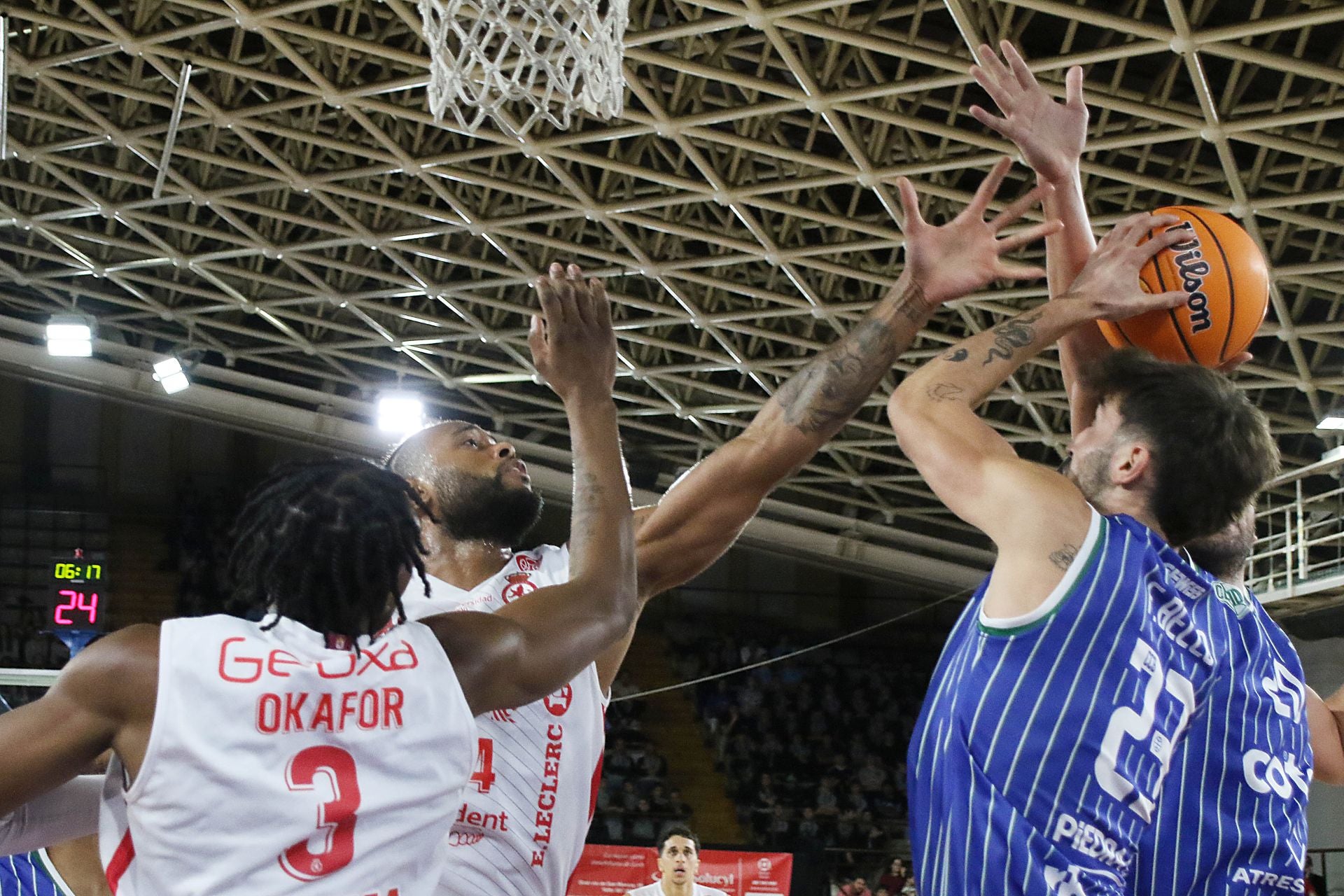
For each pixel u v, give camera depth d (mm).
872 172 14398
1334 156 12703
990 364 2234
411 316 20188
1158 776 1991
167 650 1794
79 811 2045
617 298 18844
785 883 10797
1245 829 2059
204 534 25969
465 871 2461
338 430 22969
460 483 2803
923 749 2062
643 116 14336
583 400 2371
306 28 13828
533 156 15508
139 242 19797
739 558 28359
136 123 16812
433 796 1864
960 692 2006
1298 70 11766
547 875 2574
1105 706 1926
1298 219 13977
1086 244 2600
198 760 1756
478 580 2822
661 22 14047
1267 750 2113
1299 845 2131
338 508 1887
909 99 14273
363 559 1876
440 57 6598
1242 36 11453
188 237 19766
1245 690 2109
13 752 1733
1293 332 15875
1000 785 1934
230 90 16094
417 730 1861
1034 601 1948
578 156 15375
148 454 26703
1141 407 2105
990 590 2018
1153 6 12688
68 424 26516
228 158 16891
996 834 1925
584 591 2127
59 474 26266
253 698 1795
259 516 1909
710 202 16125
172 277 21344
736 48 13719
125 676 1776
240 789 1762
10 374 23359
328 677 1833
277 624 1867
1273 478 2180
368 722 1838
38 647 23984
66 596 16422
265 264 20859
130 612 25156
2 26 13695
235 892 1742
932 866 2008
